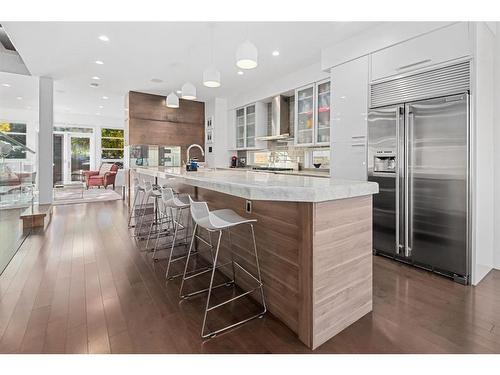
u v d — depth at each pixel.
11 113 8.70
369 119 3.31
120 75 5.34
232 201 2.60
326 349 1.65
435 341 1.71
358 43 3.46
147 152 6.74
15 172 3.79
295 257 1.79
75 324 1.86
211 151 7.25
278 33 3.50
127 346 1.66
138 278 2.64
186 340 1.72
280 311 1.95
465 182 2.52
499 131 2.80
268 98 5.79
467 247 2.53
